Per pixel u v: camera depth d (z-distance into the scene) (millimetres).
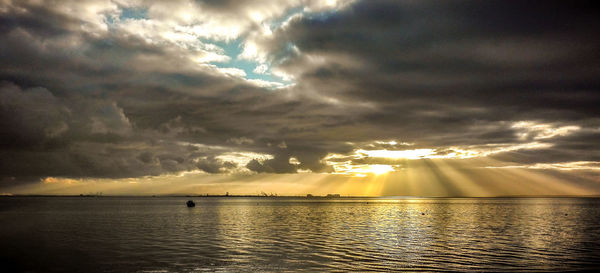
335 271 31906
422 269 32844
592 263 35469
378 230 66000
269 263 35031
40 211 142750
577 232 62375
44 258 37219
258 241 50344
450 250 42594
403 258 37562
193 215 116875
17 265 33969
